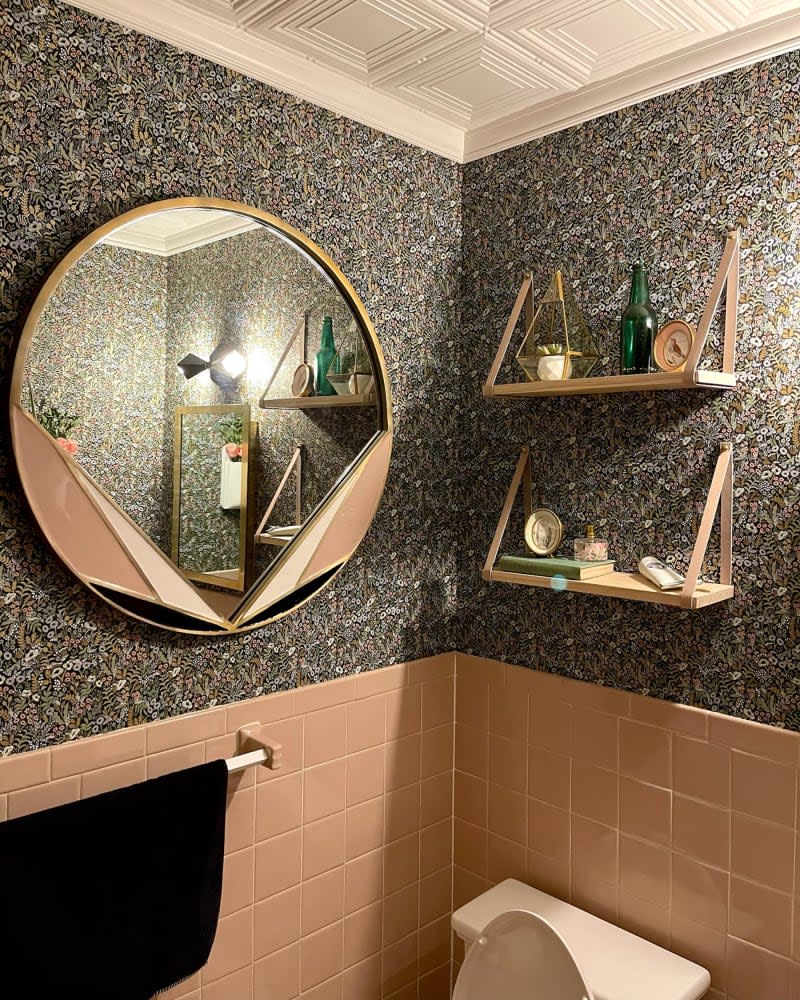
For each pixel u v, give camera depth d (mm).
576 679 1866
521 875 1975
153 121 1464
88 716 1427
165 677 1534
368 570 1914
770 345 1538
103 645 1440
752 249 1562
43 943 1272
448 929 2139
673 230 1675
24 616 1340
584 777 1840
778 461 1531
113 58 1405
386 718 1951
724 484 1597
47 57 1326
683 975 1574
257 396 1625
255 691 1688
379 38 1593
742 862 1581
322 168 1755
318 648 1808
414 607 2027
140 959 1377
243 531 1611
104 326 1387
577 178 1840
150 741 1502
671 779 1686
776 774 1532
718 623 1619
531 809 1949
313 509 1740
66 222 1357
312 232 1742
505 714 2004
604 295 1798
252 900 1678
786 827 1520
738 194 1577
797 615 1510
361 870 1905
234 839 1642
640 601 1732
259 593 1641
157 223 1454
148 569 1463
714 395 1619
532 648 1954
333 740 1828
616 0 1451
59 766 1378
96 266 1373
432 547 2068
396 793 1984
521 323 1960
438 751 2094
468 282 2090
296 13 1492
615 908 1784
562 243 1875
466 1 1461
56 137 1341
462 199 2094
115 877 1357
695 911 1650
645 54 1656
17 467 1285
